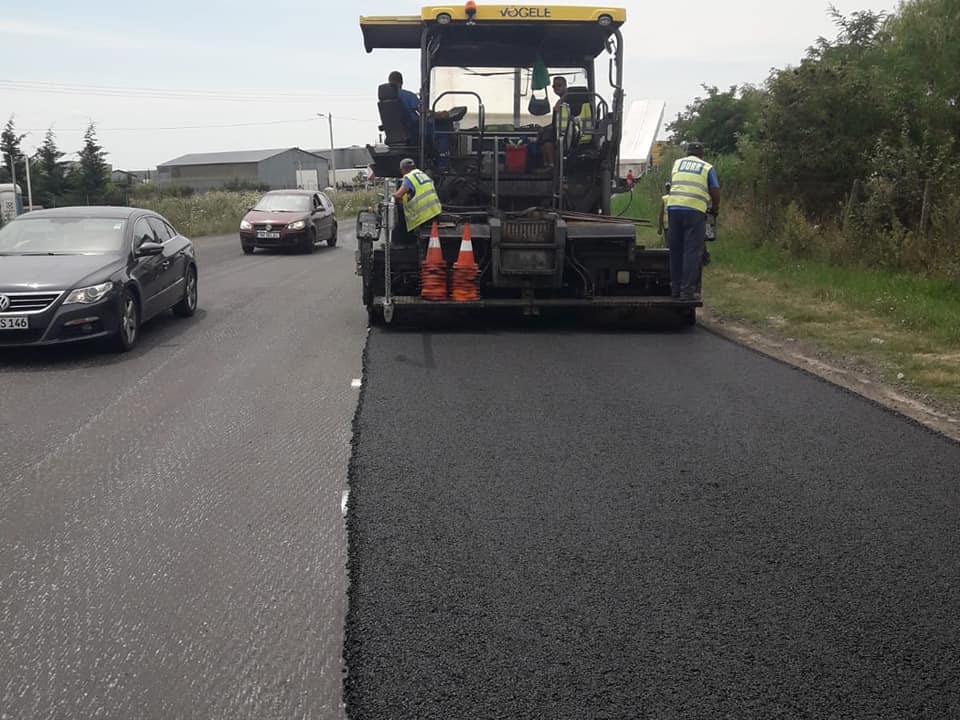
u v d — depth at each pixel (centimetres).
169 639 376
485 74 1170
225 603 406
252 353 971
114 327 958
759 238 1841
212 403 754
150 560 450
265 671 352
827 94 1794
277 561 448
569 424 683
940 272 1323
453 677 345
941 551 458
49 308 920
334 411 723
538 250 1070
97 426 688
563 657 358
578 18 1117
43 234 1066
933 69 1916
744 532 480
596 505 518
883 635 377
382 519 496
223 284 1666
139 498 535
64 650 368
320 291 1548
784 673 348
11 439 656
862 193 1719
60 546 468
